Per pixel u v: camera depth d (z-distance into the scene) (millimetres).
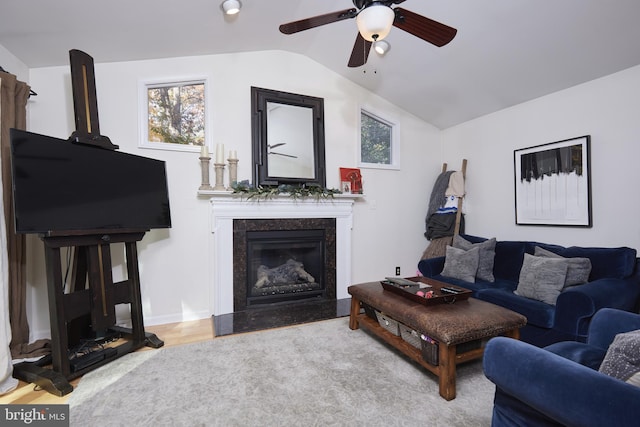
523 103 3375
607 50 2426
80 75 2199
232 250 3229
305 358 2240
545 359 1031
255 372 2043
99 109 2803
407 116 4289
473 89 3395
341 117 3881
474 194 3982
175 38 2729
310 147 3645
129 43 2619
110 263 2273
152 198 2609
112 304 2260
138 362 2186
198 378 1972
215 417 1600
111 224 2260
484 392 1830
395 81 3691
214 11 2467
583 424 860
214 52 3186
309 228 3584
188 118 3203
